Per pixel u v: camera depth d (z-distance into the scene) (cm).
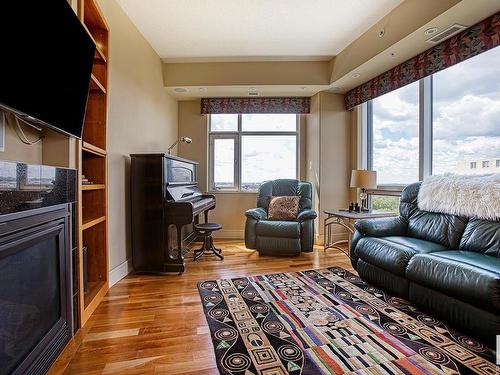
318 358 151
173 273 295
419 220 269
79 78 169
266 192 431
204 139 478
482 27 242
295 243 355
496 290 152
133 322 192
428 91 314
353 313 203
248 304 219
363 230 271
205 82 407
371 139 416
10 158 137
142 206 296
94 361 150
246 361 149
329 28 320
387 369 141
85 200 236
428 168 315
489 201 213
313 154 454
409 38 272
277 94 452
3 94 105
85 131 234
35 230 126
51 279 146
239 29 320
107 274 243
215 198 453
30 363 121
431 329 181
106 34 231
